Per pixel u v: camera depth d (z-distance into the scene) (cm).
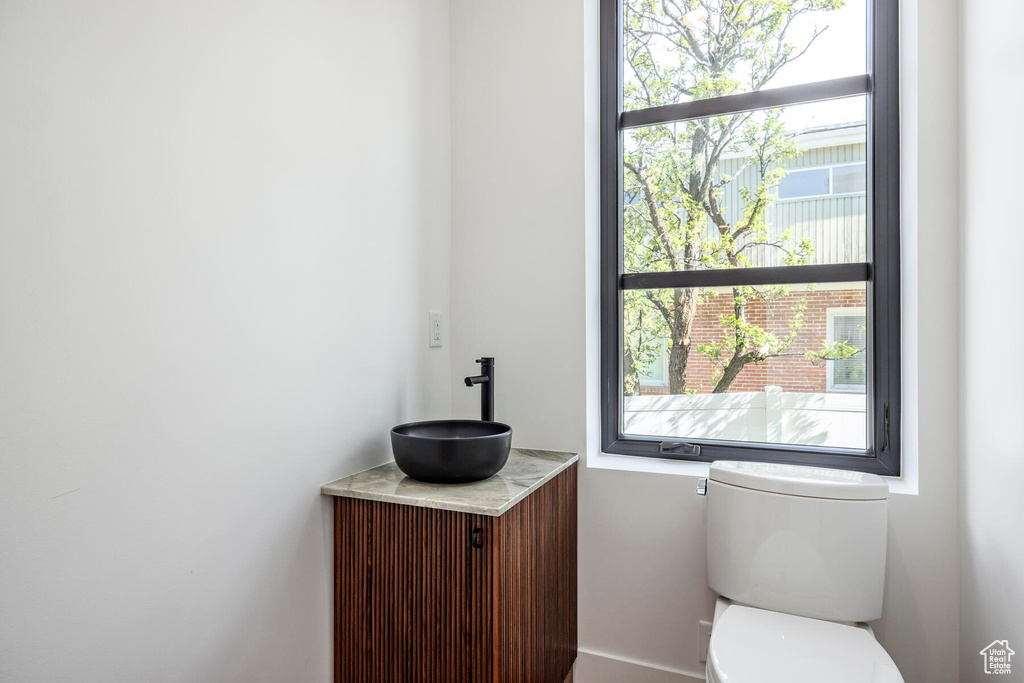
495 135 187
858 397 165
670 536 167
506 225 186
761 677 108
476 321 189
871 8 164
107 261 89
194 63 103
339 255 141
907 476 154
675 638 166
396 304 164
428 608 128
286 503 125
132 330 93
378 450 156
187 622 103
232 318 111
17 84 78
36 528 80
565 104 178
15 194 77
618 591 173
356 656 137
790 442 172
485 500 125
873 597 135
